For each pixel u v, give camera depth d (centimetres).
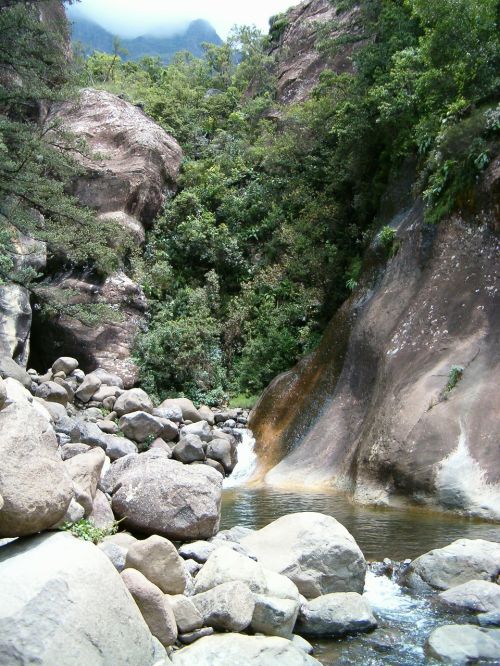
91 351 2069
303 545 663
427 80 1642
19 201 1700
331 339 1697
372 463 1181
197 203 2633
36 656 381
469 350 1234
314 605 591
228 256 2516
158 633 489
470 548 714
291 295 2244
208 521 706
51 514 473
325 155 2497
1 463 460
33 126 1723
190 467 829
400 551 826
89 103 2798
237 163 2898
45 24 1812
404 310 1462
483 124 1430
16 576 415
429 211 1529
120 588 448
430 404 1175
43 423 511
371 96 2041
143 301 2259
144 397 1691
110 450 1239
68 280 2189
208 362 2142
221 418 1839
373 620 591
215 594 532
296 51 3769
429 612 625
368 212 2161
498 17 1555
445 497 1044
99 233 1791
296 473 1399
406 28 2111
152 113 3253
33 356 2155
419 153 1789
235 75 3916
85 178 2445
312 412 1585
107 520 679
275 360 2061
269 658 484
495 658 528
